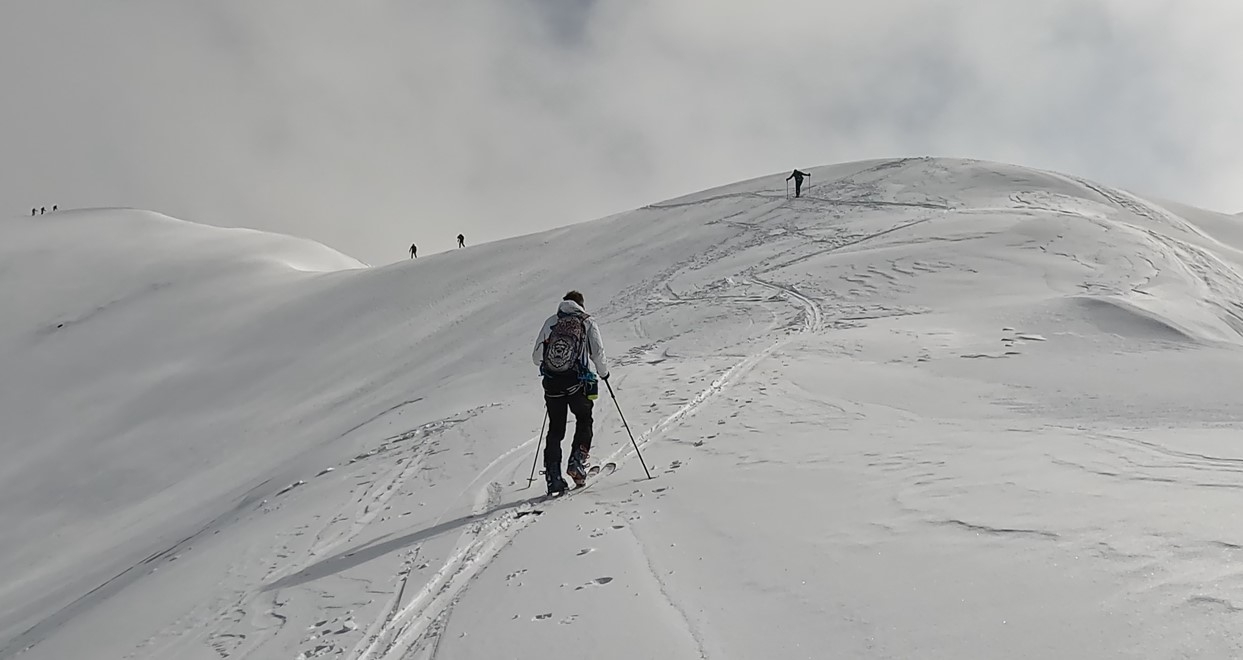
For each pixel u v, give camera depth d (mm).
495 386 16688
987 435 6648
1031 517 4156
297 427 27594
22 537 25688
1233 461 4953
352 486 9227
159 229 82750
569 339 7289
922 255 21953
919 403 8969
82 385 42688
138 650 5344
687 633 3523
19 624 12352
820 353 12719
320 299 46812
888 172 40469
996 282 18734
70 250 71688
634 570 4484
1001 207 30453
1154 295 17016
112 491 28625
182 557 9148
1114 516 3959
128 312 53375
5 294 59938
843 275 21156
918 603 3379
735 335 16906
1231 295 18344
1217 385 9125
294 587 5730
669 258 32531
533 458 8703
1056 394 9133
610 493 6508
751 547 4492
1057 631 2914
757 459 6723
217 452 29344
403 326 37469
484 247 47688
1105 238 22000
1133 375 9828
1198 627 2746
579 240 43156
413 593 4902
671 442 8133
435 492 7973
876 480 5406
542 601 4242
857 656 3039
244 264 62938
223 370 40031
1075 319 13547
